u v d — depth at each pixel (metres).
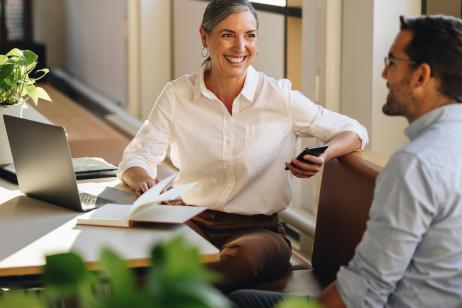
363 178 2.66
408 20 2.08
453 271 1.95
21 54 3.36
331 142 2.85
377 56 3.88
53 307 2.29
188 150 3.04
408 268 1.98
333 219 2.81
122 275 0.92
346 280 2.00
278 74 4.75
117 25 7.97
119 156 4.15
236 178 2.99
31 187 2.82
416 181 1.90
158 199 2.44
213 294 0.92
